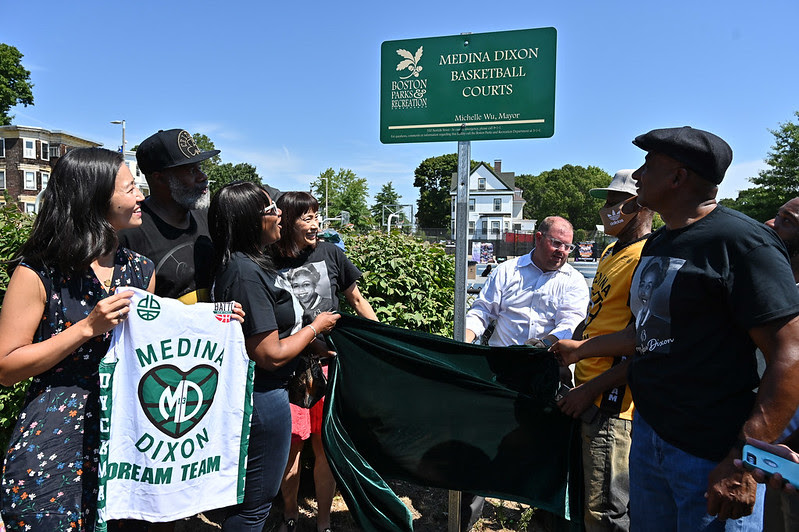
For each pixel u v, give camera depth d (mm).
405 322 4230
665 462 2100
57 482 1959
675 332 2035
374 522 2699
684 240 2031
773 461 1602
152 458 2148
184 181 2693
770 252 1826
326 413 2719
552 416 2873
